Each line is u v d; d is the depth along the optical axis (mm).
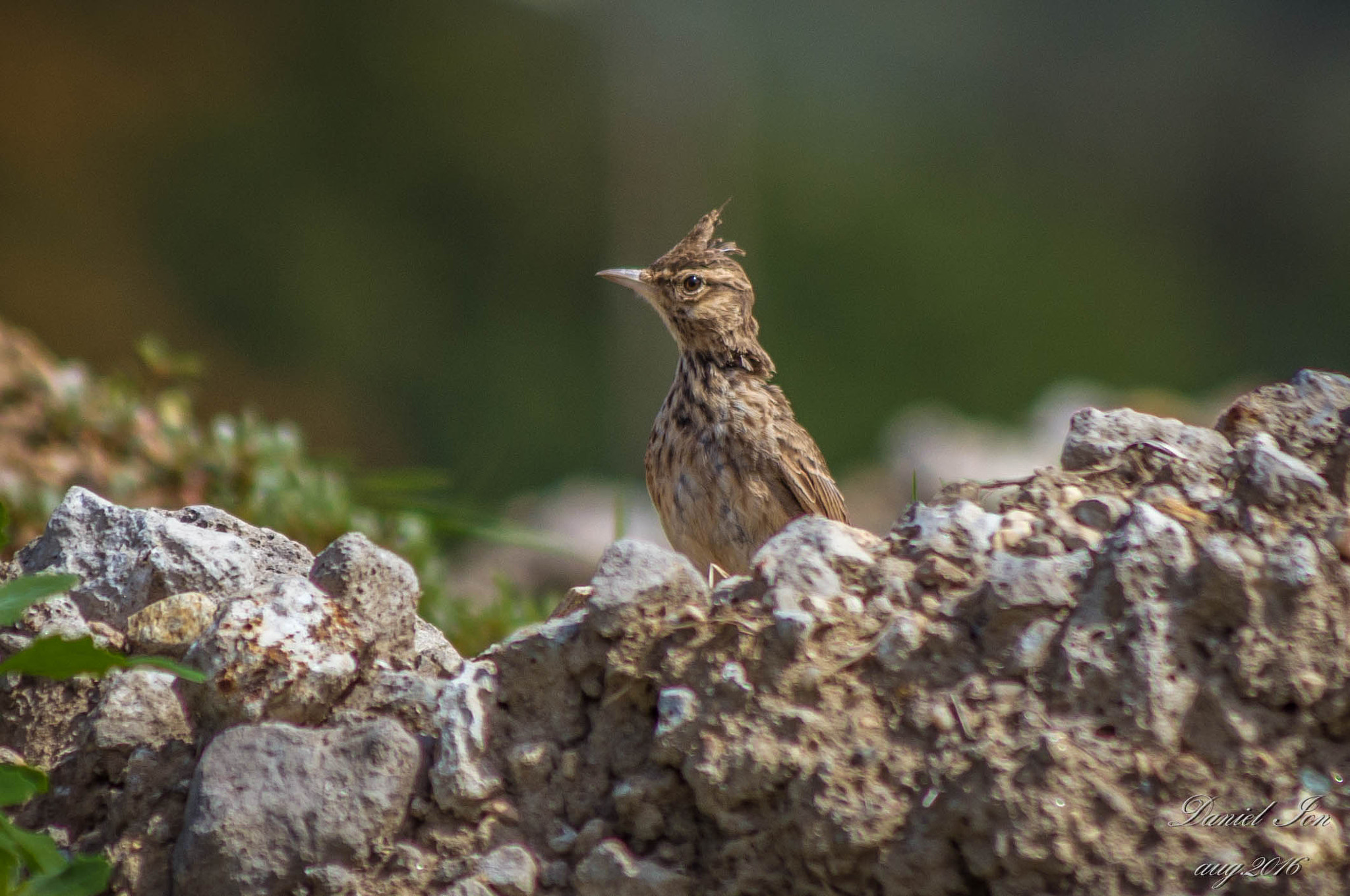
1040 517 5219
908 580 5062
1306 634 4645
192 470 10336
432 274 50562
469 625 9492
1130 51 67438
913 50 62812
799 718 4812
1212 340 58438
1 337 10719
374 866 4973
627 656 5109
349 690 5410
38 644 4711
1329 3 68188
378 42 52656
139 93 47500
